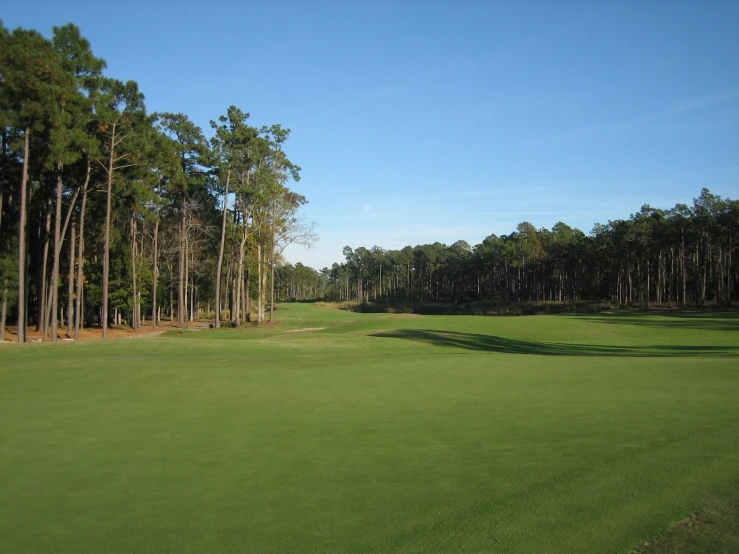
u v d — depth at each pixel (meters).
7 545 4.83
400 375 15.77
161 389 13.08
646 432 8.50
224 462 7.29
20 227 30.97
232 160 46.41
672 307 72.25
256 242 52.69
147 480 6.59
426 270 124.69
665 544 4.41
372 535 4.86
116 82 34.53
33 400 11.72
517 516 5.16
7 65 27.78
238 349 23.72
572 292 95.44
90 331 47.19
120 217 43.34
